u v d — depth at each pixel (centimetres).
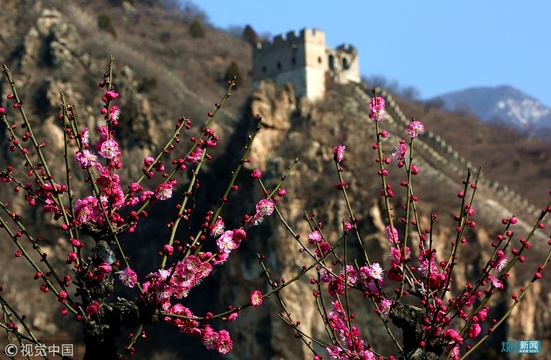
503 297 10256
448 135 15600
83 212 1455
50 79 13988
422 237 1544
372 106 1553
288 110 12494
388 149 11831
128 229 1493
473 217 11019
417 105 16550
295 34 12888
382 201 11025
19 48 14688
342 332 1529
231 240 1420
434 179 11512
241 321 11206
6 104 13838
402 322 1505
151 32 19750
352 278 1555
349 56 13150
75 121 1465
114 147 1477
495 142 15262
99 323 1412
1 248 12288
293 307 10819
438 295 1538
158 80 14512
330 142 11956
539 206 12900
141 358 11450
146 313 1425
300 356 10750
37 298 11931
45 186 1426
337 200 11269
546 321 10225
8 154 13050
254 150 12119
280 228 11300
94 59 14588
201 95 16200
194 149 1512
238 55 19325
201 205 12375
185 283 1394
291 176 11694
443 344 1495
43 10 15100
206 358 11400
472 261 10538
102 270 1434
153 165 1528
